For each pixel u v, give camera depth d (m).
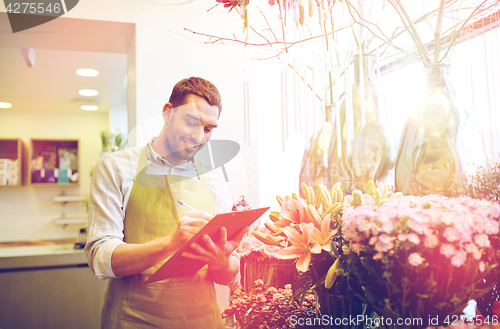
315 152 1.28
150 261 0.99
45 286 2.90
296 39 1.14
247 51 1.39
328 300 0.84
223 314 1.07
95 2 1.82
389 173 1.09
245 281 1.19
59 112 4.88
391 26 1.39
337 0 1.13
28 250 3.31
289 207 0.92
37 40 2.06
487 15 1.14
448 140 0.94
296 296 0.93
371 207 0.75
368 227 0.68
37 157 4.79
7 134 4.71
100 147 4.98
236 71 1.88
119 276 1.04
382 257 0.66
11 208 4.71
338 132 1.10
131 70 2.03
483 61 1.20
